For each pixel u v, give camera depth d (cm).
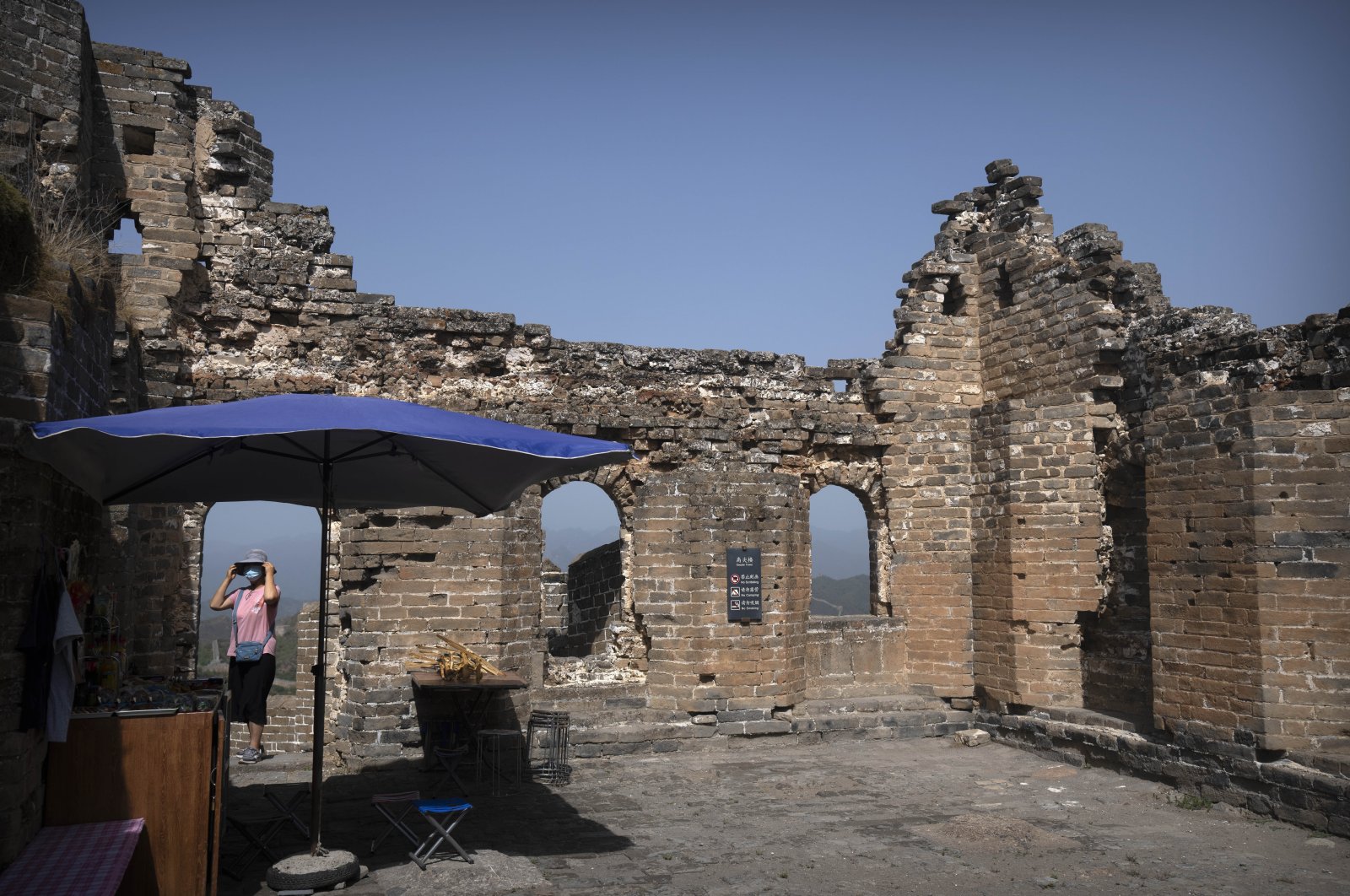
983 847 1109
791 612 1738
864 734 1741
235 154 1680
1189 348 1565
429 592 1524
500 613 1541
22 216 858
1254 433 1318
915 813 1258
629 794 1344
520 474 1041
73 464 854
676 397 1848
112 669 984
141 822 836
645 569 1683
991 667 1764
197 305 1625
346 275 1716
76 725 836
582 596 2116
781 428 1870
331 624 1616
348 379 1680
